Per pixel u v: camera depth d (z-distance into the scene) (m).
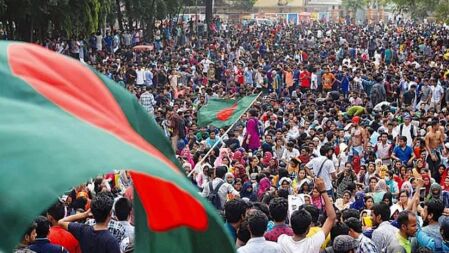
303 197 11.28
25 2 29.45
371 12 133.12
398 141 17.91
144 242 2.85
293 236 6.93
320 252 7.43
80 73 2.94
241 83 35.97
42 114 2.39
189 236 2.72
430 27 84.00
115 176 12.27
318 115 23.08
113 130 2.58
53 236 6.62
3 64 2.73
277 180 14.09
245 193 13.36
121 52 44.59
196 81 37.00
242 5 116.69
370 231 8.84
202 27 68.44
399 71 35.91
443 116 23.23
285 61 42.81
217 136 18.89
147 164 2.20
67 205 9.78
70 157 2.11
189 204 2.66
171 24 63.00
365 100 28.41
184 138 20.92
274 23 98.75
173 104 26.72
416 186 12.66
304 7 131.00
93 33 38.56
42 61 2.89
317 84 34.00
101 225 6.77
